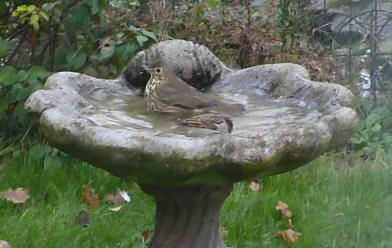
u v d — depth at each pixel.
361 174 6.32
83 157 3.68
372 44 7.56
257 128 3.90
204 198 4.18
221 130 3.85
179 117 4.12
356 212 5.70
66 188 5.80
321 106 4.25
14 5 6.20
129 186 5.95
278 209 5.66
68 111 3.96
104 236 5.16
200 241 4.35
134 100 4.54
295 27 7.57
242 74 4.86
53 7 5.98
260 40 7.20
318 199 5.90
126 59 6.18
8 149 6.15
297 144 3.58
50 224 5.20
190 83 4.82
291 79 4.58
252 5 8.12
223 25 7.35
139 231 5.30
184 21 7.23
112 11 6.69
